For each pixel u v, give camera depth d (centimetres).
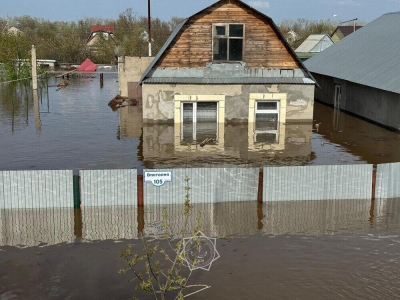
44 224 1156
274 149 1867
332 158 1741
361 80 2481
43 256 1008
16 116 2608
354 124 2397
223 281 909
